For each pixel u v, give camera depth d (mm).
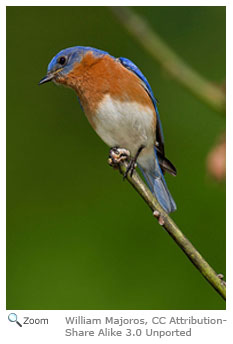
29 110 11836
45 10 12000
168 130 11578
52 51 11969
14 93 11852
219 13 11359
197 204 10953
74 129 11906
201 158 11164
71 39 12000
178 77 9008
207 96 8914
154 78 11812
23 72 11922
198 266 6008
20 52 11953
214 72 11312
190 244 6094
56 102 11953
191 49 11445
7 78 11867
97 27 12008
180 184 11148
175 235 6117
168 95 11781
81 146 11789
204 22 11406
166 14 11430
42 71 11945
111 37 11969
